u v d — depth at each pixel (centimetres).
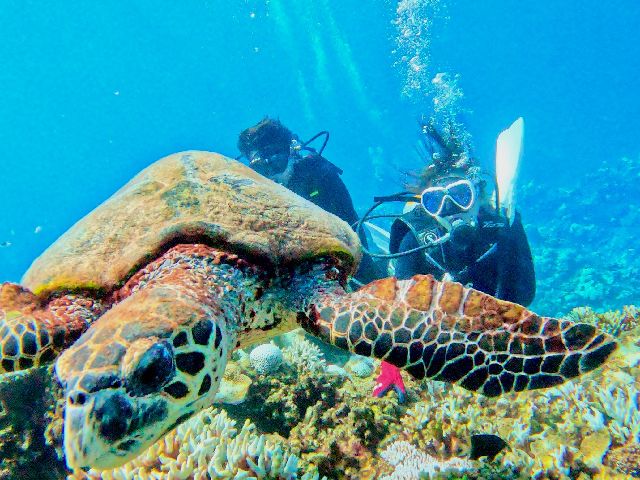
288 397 98
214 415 95
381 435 93
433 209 137
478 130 1197
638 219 417
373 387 113
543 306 308
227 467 76
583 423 89
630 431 84
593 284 308
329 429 92
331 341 69
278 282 78
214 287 67
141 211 80
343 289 79
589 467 79
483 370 62
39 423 102
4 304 70
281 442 91
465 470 79
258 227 78
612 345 58
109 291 73
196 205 79
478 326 63
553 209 557
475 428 91
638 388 95
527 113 1234
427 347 63
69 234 84
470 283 143
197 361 53
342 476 86
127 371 46
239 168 95
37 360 66
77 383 45
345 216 183
